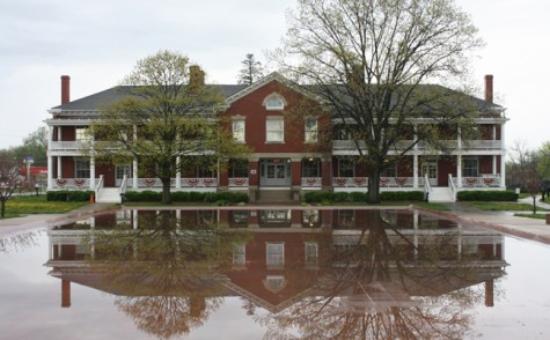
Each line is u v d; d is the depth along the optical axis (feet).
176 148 116.98
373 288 30.27
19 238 55.67
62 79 156.97
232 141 118.01
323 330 22.12
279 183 145.18
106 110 116.06
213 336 21.25
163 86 117.39
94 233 60.39
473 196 131.34
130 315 24.50
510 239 53.88
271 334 21.59
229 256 42.34
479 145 141.59
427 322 23.22
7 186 82.89
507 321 23.31
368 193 122.72
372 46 114.83
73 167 146.92
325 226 68.64
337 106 119.55
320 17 112.88
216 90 124.06
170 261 40.01
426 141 120.26
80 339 20.77
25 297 28.32
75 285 31.40
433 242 51.37
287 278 33.30
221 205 117.19
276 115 140.36
